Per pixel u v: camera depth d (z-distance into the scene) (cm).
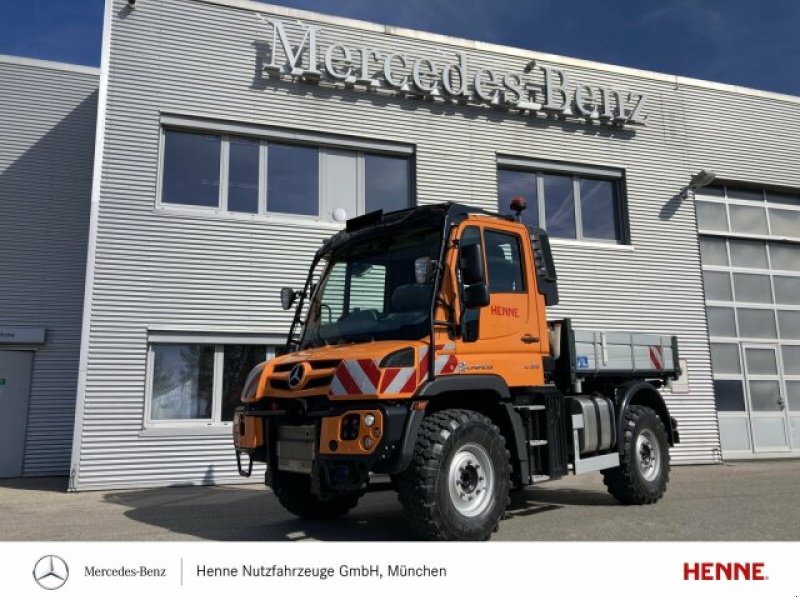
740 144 1520
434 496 511
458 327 569
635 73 1440
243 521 708
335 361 540
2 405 1200
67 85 1325
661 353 871
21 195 1263
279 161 1165
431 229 607
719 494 884
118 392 1009
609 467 750
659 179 1431
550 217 1349
